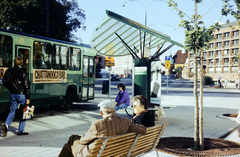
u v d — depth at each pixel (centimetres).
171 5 572
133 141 357
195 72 554
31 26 2212
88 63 1367
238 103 1688
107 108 335
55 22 2430
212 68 9550
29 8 2131
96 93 2434
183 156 481
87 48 1354
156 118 943
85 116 1039
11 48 902
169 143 598
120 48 991
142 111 438
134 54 930
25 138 656
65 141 629
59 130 766
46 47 1067
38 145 586
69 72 1210
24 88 672
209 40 552
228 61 8962
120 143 328
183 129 800
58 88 1138
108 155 320
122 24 781
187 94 2511
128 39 926
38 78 1019
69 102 1223
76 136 388
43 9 2222
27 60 970
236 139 666
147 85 918
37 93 1013
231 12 607
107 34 825
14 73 658
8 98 879
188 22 563
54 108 1288
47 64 1070
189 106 1459
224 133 743
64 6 2569
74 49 1248
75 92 1261
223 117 1028
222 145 569
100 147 303
